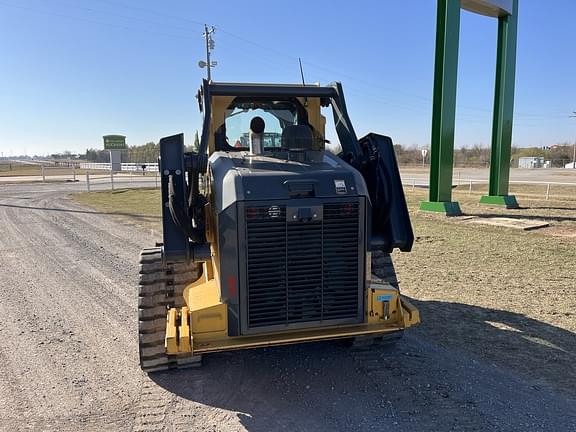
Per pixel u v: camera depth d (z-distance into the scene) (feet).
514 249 30.53
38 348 16.16
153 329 13.85
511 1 51.42
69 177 141.08
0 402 12.58
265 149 15.44
